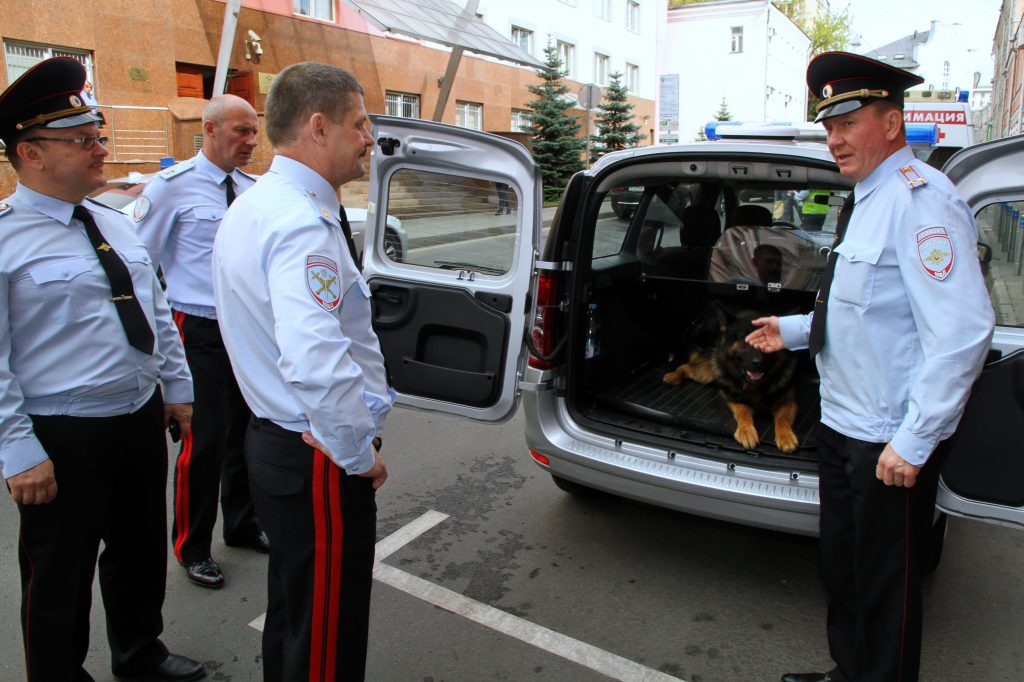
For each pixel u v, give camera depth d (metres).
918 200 1.93
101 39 12.43
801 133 4.08
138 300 2.29
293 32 15.68
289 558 1.90
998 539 3.57
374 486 1.96
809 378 4.32
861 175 2.07
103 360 2.17
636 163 3.19
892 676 2.13
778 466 2.84
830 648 2.41
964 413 2.11
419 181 3.37
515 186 3.14
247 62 14.88
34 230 2.08
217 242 1.89
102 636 2.85
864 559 2.13
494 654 2.75
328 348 1.67
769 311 4.23
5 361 1.99
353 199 14.73
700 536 3.64
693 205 4.50
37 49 11.75
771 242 4.14
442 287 3.34
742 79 38.25
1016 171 2.27
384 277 3.47
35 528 2.14
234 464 3.40
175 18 13.52
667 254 4.55
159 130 13.25
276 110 1.83
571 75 26.33
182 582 3.21
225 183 3.22
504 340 3.24
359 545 1.92
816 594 3.14
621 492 3.09
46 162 2.05
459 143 3.19
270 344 1.83
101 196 6.43
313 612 1.88
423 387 3.43
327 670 1.92
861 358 2.05
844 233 2.11
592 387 3.87
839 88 2.02
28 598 2.15
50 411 2.11
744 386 3.69
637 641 2.82
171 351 2.55
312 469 1.84
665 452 3.03
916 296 1.91
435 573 3.29
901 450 1.94
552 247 3.25
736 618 2.97
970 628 2.88
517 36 23.38
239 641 2.81
